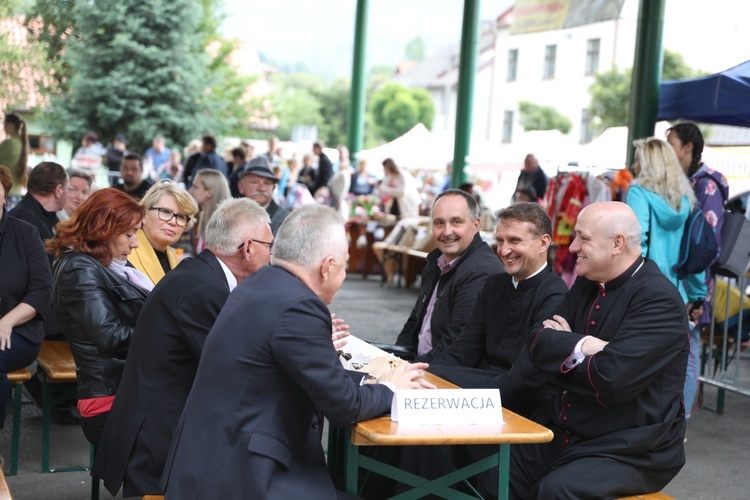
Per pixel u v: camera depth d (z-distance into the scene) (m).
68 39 19.83
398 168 14.74
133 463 3.39
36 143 25.53
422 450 3.74
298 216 3.01
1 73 16.28
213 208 6.69
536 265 4.01
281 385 2.85
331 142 73.81
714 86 7.62
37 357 4.85
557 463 3.39
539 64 53.41
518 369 3.59
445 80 68.44
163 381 3.41
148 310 3.45
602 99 44.72
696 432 5.94
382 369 3.51
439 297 4.59
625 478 3.27
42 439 4.79
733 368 7.37
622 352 3.22
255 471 2.76
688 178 5.80
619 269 3.43
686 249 5.34
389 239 13.25
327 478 2.92
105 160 20.53
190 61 22.91
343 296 11.88
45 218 5.70
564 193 8.53
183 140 22.77
